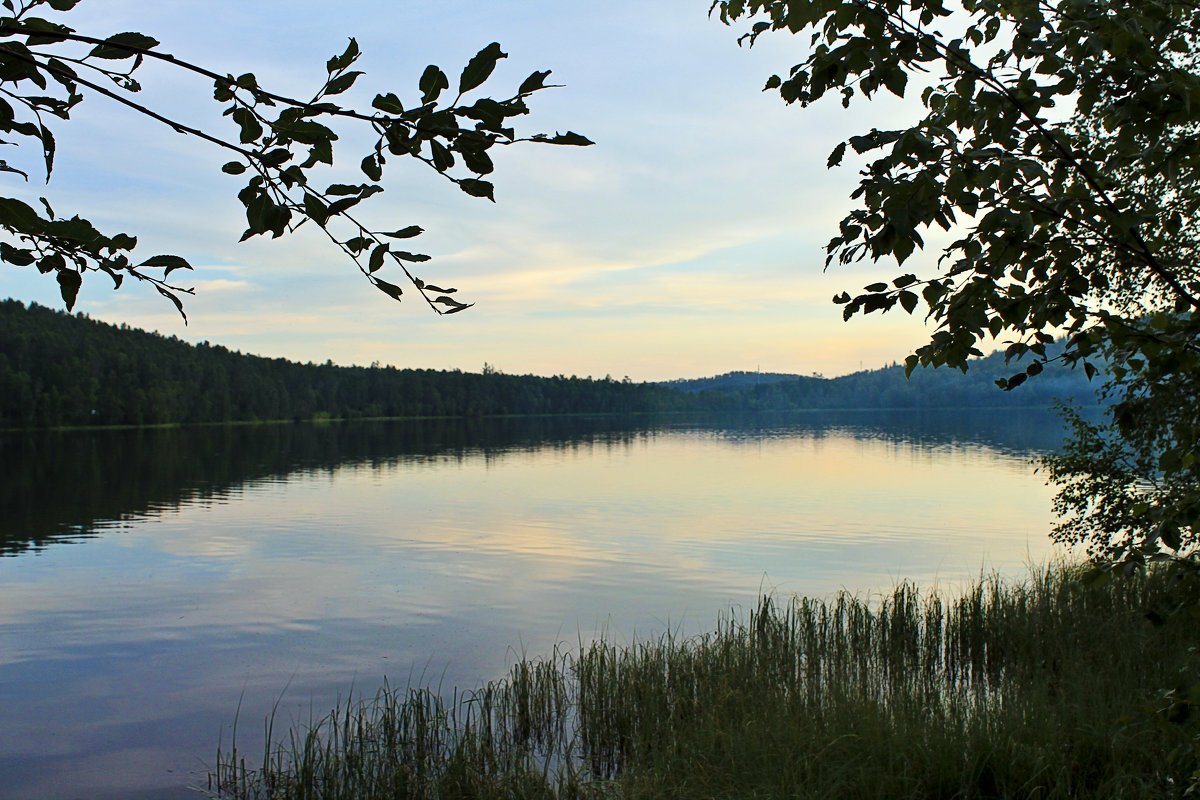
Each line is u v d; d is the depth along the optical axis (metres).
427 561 18.80
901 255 2.35
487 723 8.09
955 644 10.09
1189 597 2.79
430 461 51.66
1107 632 9.06
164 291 1.81
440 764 7.29
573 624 13.05
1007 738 6.47
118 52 1.55
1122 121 2.44
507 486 36.22
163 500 30.61
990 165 2.36
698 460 52.41
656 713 7.81
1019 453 55.31
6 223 1.60
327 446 67.75
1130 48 2.37
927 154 2.35
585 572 17.39
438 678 10.35
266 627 13.08
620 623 13.07
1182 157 2.55
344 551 20.12
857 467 45.59
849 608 11.30
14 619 13.70
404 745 7.70
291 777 7.32
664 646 10.23
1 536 22.48
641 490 34.38
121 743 8.56
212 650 11.85
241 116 1.59
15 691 10.21
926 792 6.06
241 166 1.62
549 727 8.31
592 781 6.90
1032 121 2.48
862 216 2.39
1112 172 2.80
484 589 15.80
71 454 54.28
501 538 21.98
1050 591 11.12
